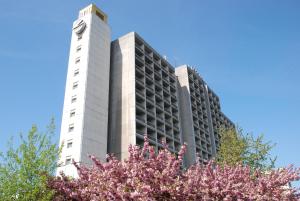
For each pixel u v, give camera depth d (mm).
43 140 18109
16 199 15875
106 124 56219
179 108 80250
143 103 62875
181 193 10984
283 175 15984
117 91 62594
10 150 17156
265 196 14102
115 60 67312
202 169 14672
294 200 15797
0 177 16578
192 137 75312
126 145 55062
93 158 13102
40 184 15617
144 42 71500
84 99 53812
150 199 10438
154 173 11312
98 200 11672
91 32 62281
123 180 11922
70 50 62656
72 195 13672
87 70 57250
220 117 104312
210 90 102625
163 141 13281
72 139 50469
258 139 26844
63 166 47719
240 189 13211
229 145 28109
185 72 86312
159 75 72938
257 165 25094
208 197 11641
